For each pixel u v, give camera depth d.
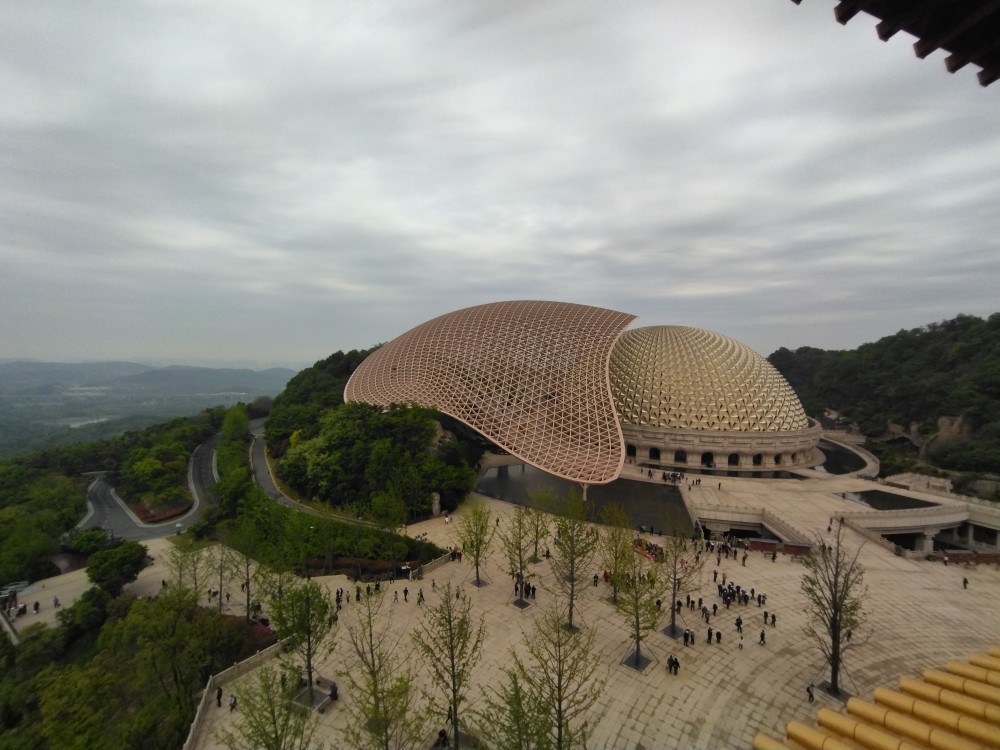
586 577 50.75
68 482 85.25
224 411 145.00
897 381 137.25
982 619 43.50
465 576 51.94
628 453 105.31
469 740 30.30
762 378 104.44
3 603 56.44
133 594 53.00
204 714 33.19
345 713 33.12
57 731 28.84
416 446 77.50
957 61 9.84
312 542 58.16
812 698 33.19
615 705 32.50
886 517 67.38
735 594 46.62
